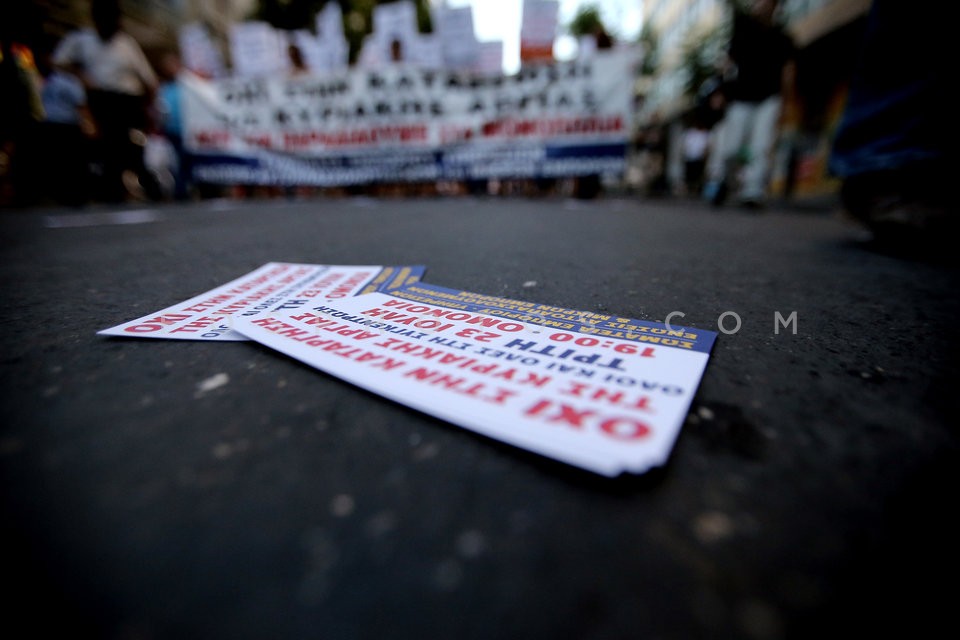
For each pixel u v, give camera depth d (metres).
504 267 1.58
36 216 4.03
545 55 6.36
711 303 1.15
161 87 6.78
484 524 0.39
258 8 13.25
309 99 6.80
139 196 6.08
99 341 0.81
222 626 0.31
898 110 2.01
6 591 0.33
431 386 0.58
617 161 6.50
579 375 0.60
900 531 0.39
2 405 0.58
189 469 0.46
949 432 0.55
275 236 2.46
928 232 1.96
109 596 0.32
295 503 0.41
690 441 0.52
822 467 0.48
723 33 6.09
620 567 0.35
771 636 0.30
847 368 0.74
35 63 5.35
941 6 1.82
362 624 0.31
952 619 0.31
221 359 0.72
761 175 5.49
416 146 6.82
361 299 1.03
